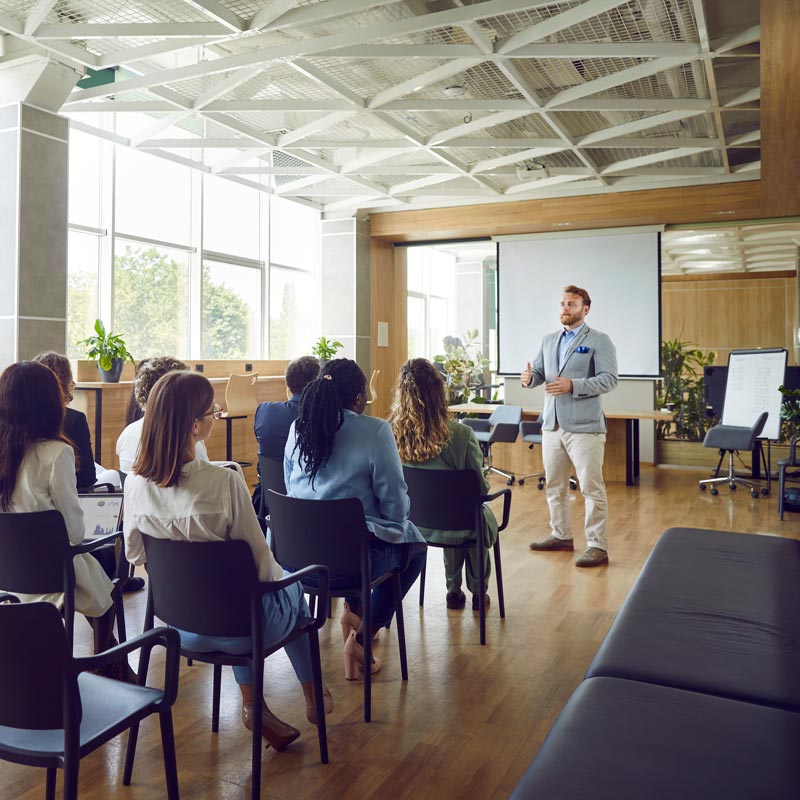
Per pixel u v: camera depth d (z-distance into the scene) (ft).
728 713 5.25
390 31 15.76
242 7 15.84
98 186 25.48
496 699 8.87
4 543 7.32
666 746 4.76
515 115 21.53
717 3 16.11
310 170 28.17
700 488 25.03
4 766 7.34
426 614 12.11
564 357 15.61
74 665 4.70
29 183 19.03
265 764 7.36
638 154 26.78
